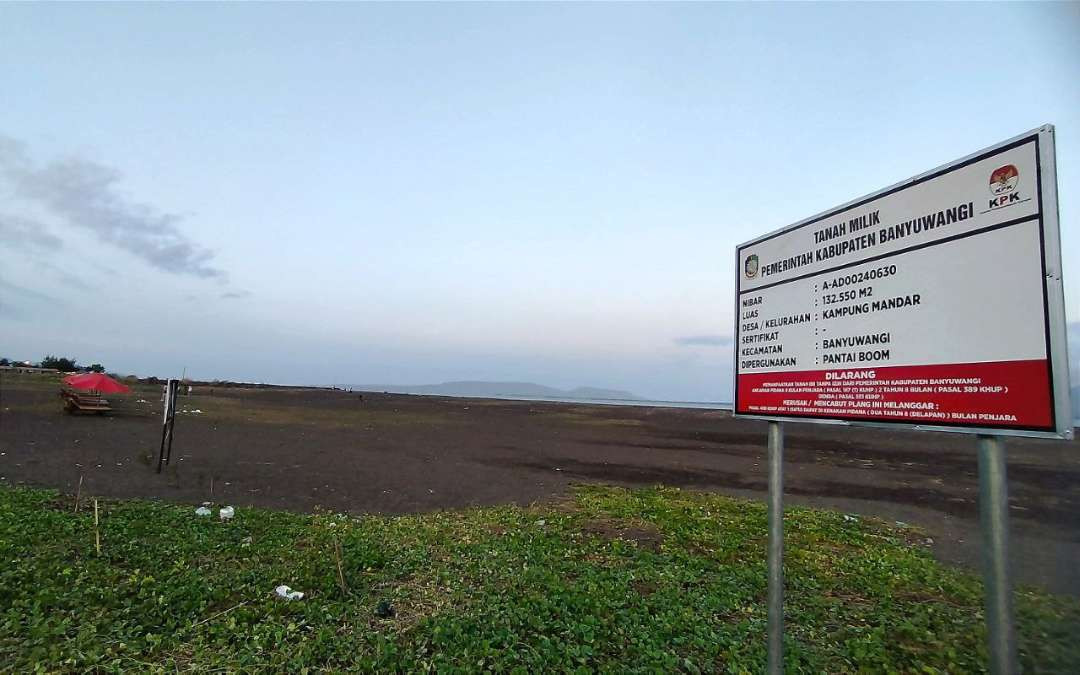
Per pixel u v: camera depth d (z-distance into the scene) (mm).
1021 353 2699
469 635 5633
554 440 27453
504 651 5324
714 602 6730
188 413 32531
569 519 11008
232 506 11555
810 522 11375
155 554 7879
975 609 6922
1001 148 2844
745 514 12055
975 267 2926
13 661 4789
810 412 3855
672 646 5621
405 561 8086
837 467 20359
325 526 10094
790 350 4094
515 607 6344
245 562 7820
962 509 13859
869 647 5656
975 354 2896
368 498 13211
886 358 3373
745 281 4633
